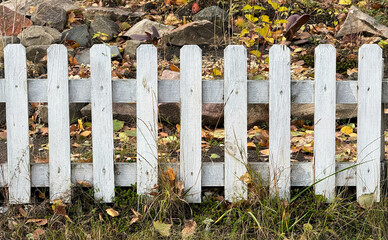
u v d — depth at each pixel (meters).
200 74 3.18
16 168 3.26
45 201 3.27
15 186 3.28
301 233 3.08
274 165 3.25
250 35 5.94
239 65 3.16
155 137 3.23
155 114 3.20
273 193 3.27
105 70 3.16
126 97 3.23
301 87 3.22
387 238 2.99
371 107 3.22
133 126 4.71
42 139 4.50
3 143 4.38
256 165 3.29
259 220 3.08
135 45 5.98
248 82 3.21
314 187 3.29
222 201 3.29
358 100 3.22
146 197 3.28
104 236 2.99
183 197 3.29
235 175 3.27
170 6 7.36
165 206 3.19
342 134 4.50
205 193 3.41
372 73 3.20
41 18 6.57
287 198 3.27
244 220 3.14
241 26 6.27
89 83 3.22
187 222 3.12
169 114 4.61
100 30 6.57
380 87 3.21
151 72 3.16
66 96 3.19
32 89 3.21
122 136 4.38
